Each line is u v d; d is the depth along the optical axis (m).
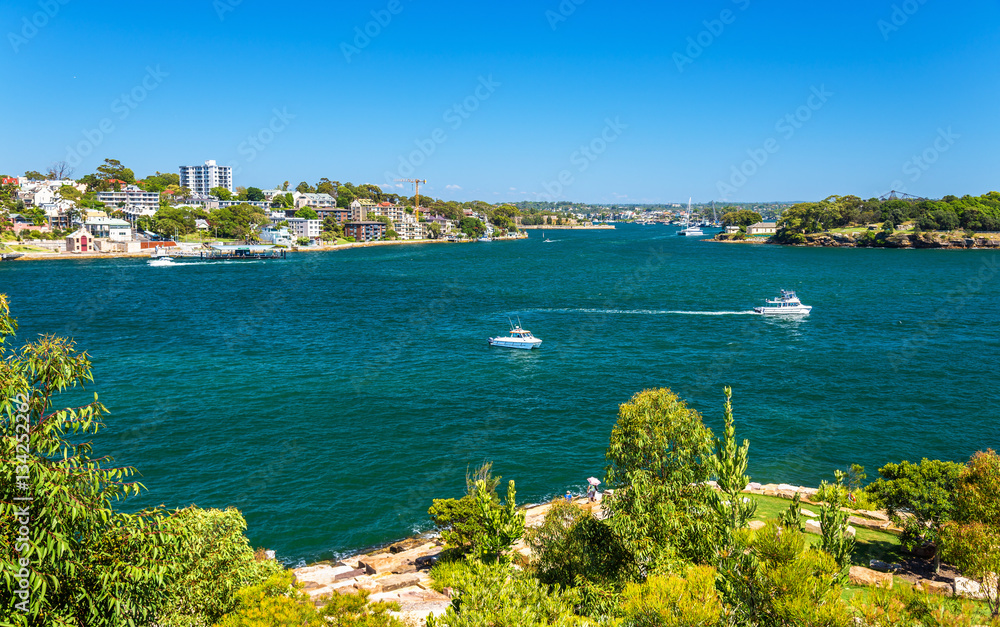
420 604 31.20
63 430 19.67
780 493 51.97
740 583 17.80
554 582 30.22
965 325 129.38
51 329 125.44
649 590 17.36
